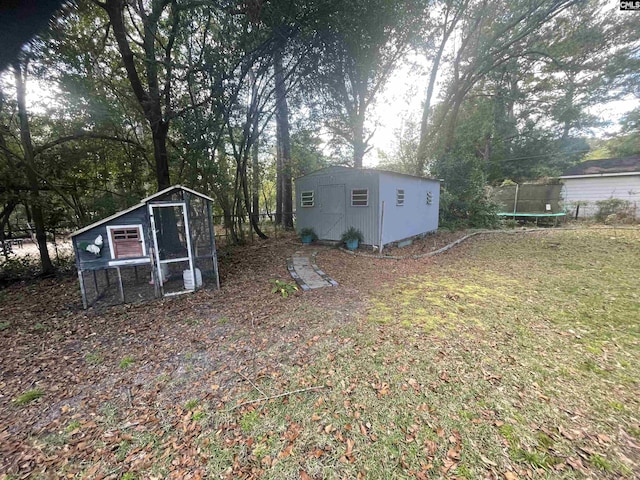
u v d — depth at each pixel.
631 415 2.07
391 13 7.05
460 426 2.02
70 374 2.86
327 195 9.58
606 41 12.41
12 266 6.90
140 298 5.00
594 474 1.64
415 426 2.04
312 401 2.34
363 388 2.46
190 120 6.93
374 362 2.84
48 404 2.44
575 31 11.83
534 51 12.41
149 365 2.96
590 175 14.39
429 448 1.86
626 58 12.45
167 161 7.14
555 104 15.70
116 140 7.89
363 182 8.62
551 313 3.90
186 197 5.11
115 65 7.16
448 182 13.65
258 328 3.71
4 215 7.04
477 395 2.33
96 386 2.66
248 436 2.02
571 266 6.33
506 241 9.86
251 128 10.35
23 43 2.64
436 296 4.68
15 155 6.41
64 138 7.15
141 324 3.98
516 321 3.69
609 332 3.33
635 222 12.45
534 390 2.36
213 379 2.69
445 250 8.77
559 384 2.44
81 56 5.92
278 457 1.84
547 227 12.97
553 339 3.21
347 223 9.19
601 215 13.51
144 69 7.08
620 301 4.23
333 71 9.21
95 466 1.84
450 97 14.08
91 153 8.00
